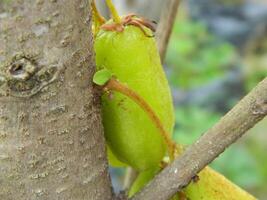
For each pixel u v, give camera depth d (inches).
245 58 55.0
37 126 10.5
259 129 40.8
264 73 51.7
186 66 41.6
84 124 10.9
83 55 10.6
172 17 15.2
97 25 12.3
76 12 10.3
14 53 10.0
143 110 11.9
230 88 49.6
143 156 12.4
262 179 36.9
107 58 12.0
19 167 10.6
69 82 10.5
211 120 38.0
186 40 42.0
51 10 10.0
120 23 12.1
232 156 36.5
